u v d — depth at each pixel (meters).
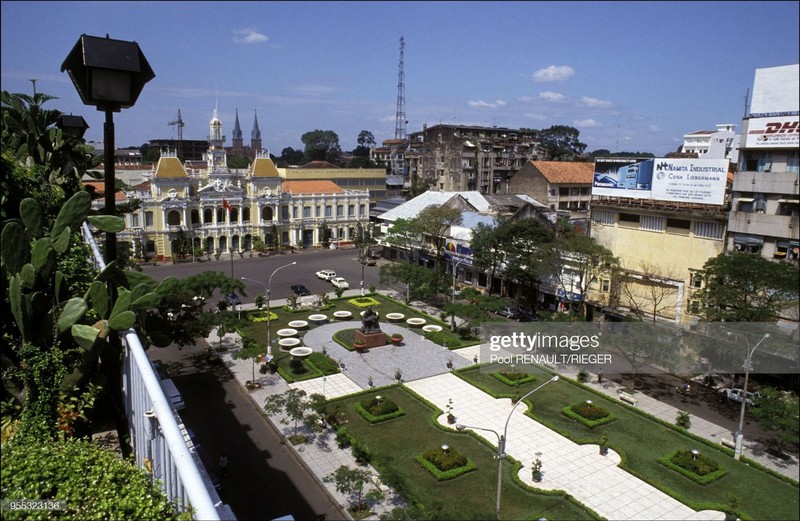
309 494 27.28
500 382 41.03
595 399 37.44
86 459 12.09
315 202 97.31
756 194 25.83
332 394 39.06
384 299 65.25
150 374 12.98
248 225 89.94
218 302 59.75
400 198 108.38
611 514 24.56
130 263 40.19
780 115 24.66
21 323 15.91
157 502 11.12
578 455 30.11
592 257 44.31
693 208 39.81
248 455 30.88
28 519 10.46
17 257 16.83
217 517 8.75
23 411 15.09
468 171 118.81
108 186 15.62
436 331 52.72
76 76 13.80
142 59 13.91
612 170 45.91
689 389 37.12
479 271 65.69
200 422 34.72
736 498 23.19
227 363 44.62
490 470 28.75
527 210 62.34
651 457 29.53
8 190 22.64
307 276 75.75
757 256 23.97
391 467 27.09
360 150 197.25
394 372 43.34
